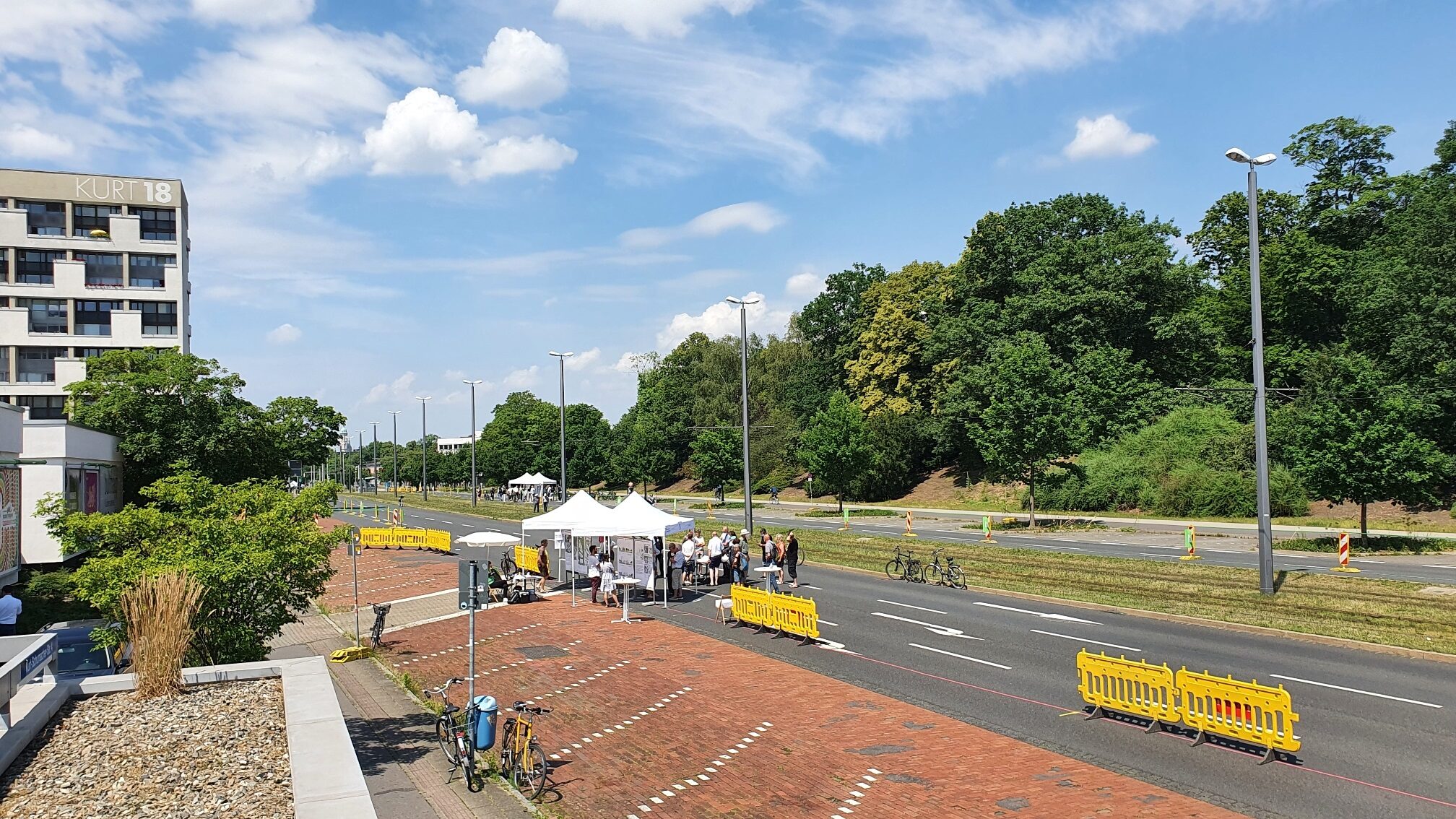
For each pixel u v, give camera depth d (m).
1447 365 44.56
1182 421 57.88
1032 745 13.83
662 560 30.95
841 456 60.94
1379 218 62.59
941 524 54.81
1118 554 35.53
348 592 34.75
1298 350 59.09
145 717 12.05
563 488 54.00
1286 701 12.49
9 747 10.41
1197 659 18.55
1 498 27.86
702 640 23.00
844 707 16.27
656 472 95.38
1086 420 59.97
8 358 66.31
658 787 12.68
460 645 23.80
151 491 18.70
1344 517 44.53
